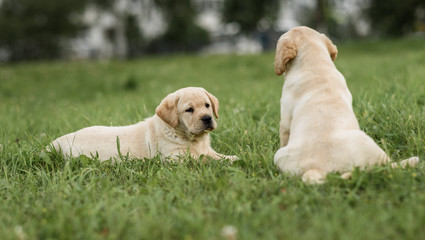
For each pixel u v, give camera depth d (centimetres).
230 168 312
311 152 290
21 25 3183
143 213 256
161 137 396
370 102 479
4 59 3494
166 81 1170
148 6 3269
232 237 216
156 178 311
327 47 364
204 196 275
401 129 388
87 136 412
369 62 1172
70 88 1200
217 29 4041
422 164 301
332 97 314
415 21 3100
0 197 307
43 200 293
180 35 3481
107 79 1257
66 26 3394
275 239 212
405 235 210
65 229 237
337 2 3619
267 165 318
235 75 1202
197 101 385
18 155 402
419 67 873
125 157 384
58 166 391
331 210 239
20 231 237
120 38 3103
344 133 290
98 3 3056
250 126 444
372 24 3238
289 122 336
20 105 955
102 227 245
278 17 3123
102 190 304
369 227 217
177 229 235
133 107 653
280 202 260
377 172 275
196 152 394
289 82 345
